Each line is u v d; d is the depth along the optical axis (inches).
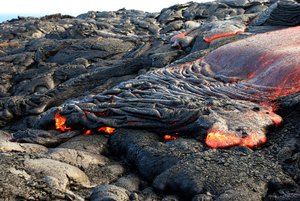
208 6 1198.9
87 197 239.6
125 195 235.3
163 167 270.2
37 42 889.5
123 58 737.6
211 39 629.0
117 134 331.0
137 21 1223.5
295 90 348.8
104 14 1536.7
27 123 546.3
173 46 676.1
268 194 231.3
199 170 247.4
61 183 237.0
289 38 445.7
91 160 289.0
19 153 272.1
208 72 436.5
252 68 407.2
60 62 781.9
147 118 337.4
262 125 307.3
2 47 1095.6
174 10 1243.2
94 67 693.9
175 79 425.4
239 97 365.7
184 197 239.0
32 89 669.9
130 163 299.7
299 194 219.8
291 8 620.4
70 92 581.3
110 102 381.4
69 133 350.6
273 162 260.7
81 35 931.3
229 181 234.4
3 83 748.6
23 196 216.5
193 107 338.3
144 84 407.5
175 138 323.6
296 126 307.3
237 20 711.1
